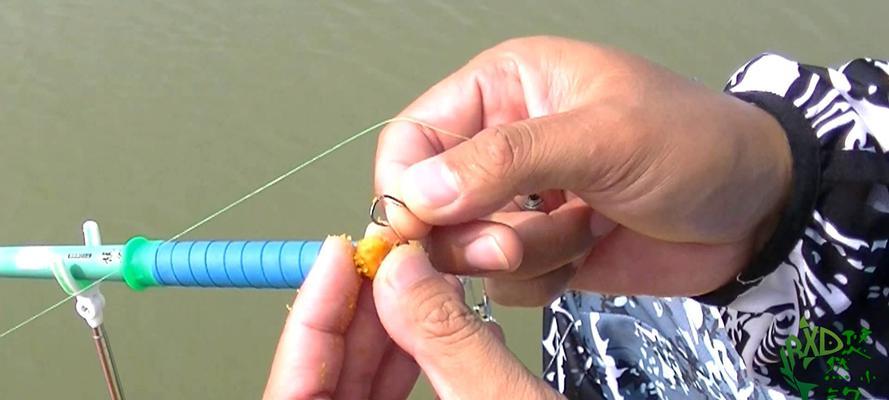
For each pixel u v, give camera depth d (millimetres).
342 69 875
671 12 922
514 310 760
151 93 855
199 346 739
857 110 356
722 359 493
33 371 726
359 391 363
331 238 345
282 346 344
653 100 337
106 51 890
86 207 784
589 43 377
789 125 357
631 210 347
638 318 562
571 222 385
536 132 320
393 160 387
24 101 852
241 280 384
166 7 926
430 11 924
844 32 884
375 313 351
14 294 745
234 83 861
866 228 348
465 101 387
